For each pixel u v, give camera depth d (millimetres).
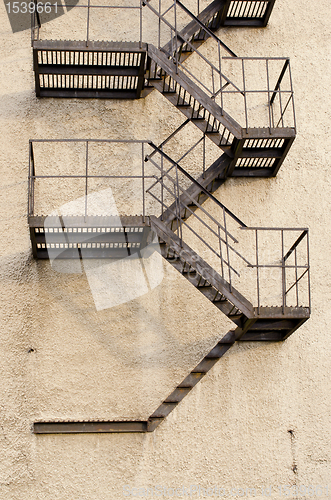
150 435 7473
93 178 8250
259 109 8867
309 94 9078
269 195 8523
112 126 8539
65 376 7516
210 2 9227
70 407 7418
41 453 7293
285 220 8453
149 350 7715
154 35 8984
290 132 7766
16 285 7754
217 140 7961
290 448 7609
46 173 8234
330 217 8555
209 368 7730
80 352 7609
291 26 9375
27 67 8727
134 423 7469
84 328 7699
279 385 7812
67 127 8477
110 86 8711
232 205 8406
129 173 8352
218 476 7414
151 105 8680
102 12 8992
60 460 7289
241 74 8992
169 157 7879
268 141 8453
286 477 7500
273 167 8484
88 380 7527
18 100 8547
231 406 7660
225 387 7711
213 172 8047
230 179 8523
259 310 7090
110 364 7605
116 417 7441
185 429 7523
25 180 8211
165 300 7926
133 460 7371
